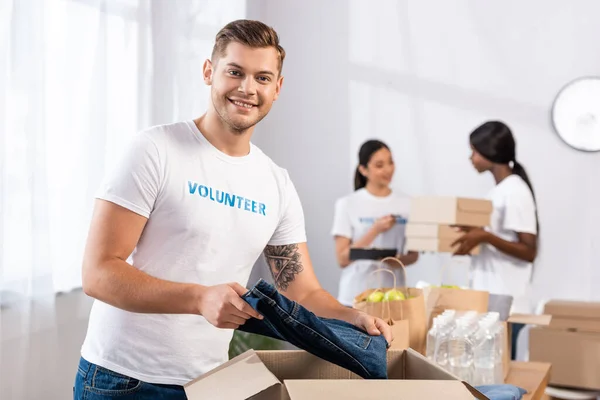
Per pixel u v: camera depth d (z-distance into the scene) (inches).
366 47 200.7
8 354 102.1
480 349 81.2
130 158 63.6
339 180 202.7
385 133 199.2
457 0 193.0
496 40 189.8
